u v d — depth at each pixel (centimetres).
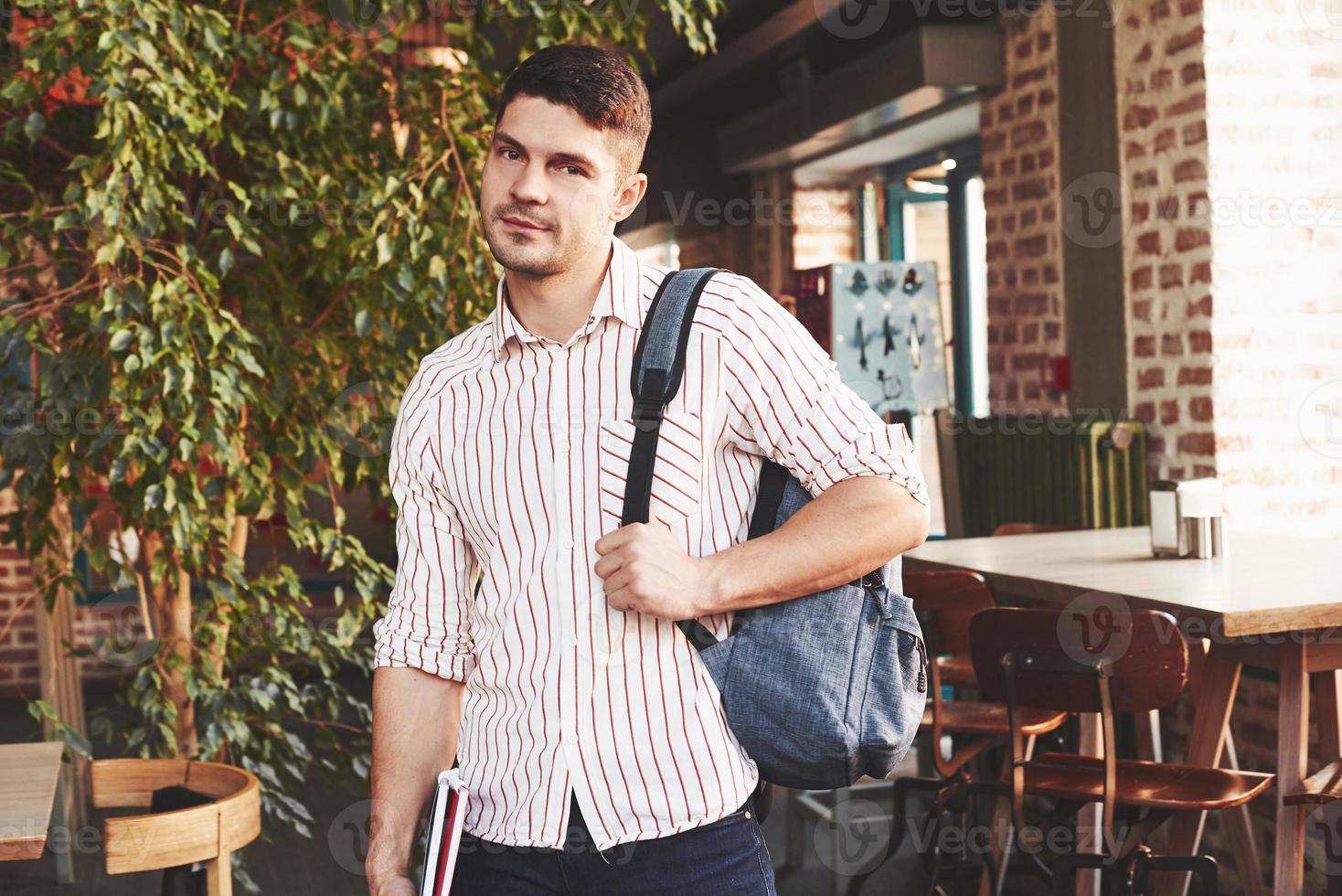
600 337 135
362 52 306
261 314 298
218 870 212
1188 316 373
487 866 137
